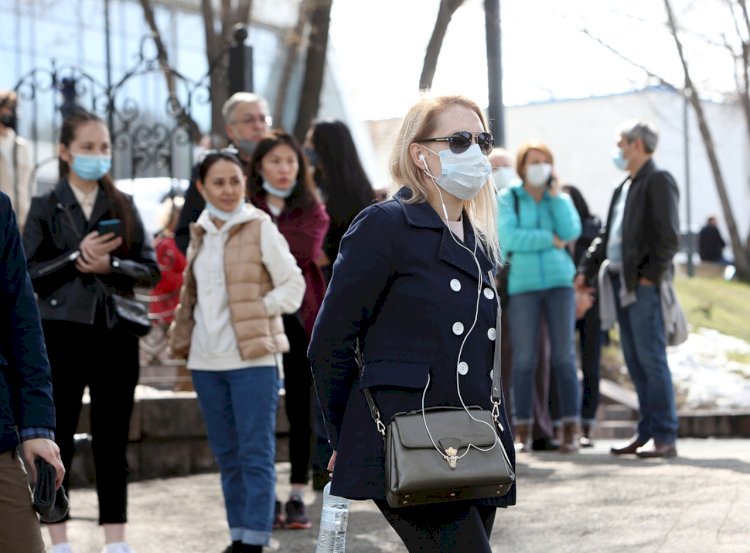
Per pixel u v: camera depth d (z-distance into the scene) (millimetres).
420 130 4258
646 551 6953
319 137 8281
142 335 7016
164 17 24469
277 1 21703
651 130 10227
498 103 12289
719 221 54531
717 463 9820
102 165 6988
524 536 7434
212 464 10492
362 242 4098
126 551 6930
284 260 7039
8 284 4207
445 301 4098
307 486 9406
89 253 6859
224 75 12602
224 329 7035
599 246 11648
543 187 10922
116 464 6969
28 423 4121
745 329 21406
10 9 25922
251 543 6934
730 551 6852
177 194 12602
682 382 16750
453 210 4301
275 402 7129
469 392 4090
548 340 11578
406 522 4051
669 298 10281
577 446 11109
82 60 26109
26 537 4082
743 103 29844
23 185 11773
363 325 4121
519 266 10883
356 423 4113
